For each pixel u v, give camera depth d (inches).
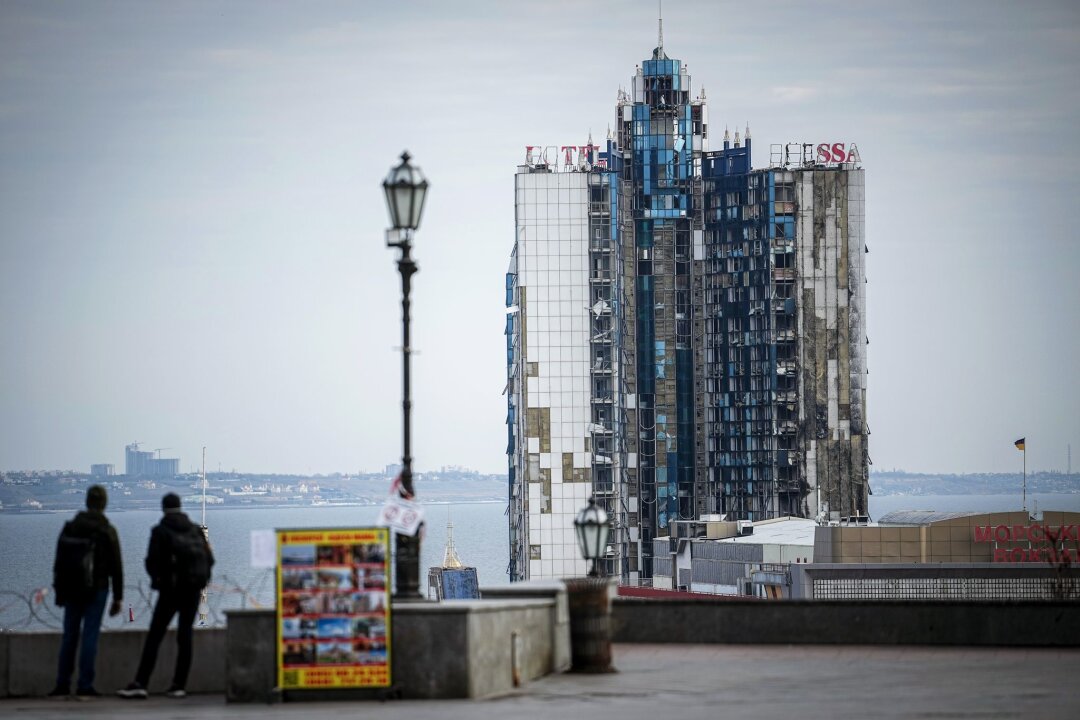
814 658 3122.5
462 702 2518.5
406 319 2795.3
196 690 2822.3
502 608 2687.0
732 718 2304.4
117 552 2738.7
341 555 2546.8
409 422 2768.2
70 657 2723.9
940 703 2460.6
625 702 2507.4
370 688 2534.5
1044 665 2992.1
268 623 2610.7
